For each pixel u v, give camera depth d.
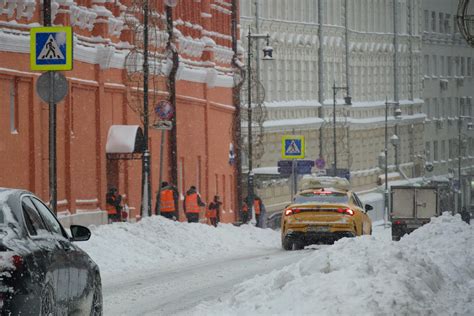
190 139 96.00
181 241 54.41
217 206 87.81
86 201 70.00
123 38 76.94
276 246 62.06
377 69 182.12
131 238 51.03
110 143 73.69
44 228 21.83
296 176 89.88
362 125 169.25
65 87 43.69
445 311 25.22
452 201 185.38
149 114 74.81
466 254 38.62
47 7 45.66
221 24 111.19
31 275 19.28
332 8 161.25
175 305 31.80
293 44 146.38
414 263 28.72
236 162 111.62
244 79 110.12
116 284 37.88
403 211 90.94
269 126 133.50
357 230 57.59
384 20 185.62
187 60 95.31
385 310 23.95
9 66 58.81
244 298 27.44
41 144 62.66
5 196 20.72
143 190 66.25
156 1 86.69
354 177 164.25
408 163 192.25
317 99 154.25
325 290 25.50
